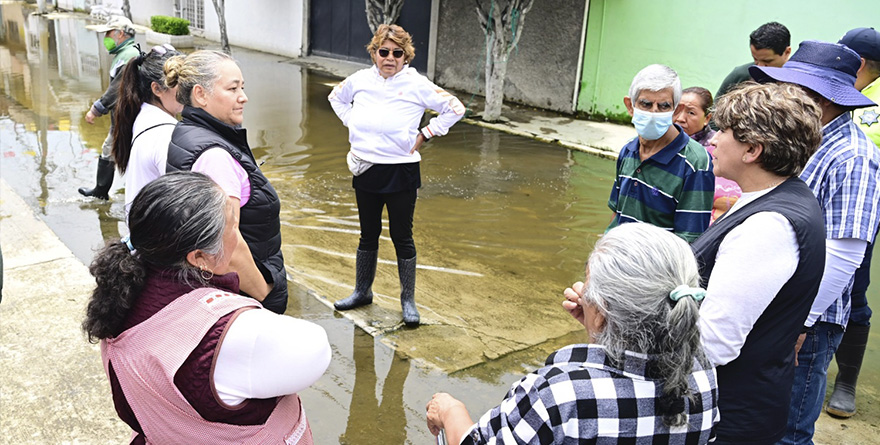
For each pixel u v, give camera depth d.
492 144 9.07
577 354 1.48
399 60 3.71
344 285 4.67
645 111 2.71
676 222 2.85
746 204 1.90
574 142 9.20
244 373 1.47
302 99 11.52
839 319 2.49
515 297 4.65
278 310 2.59
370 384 3.49
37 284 4.16
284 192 6.68
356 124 3.80
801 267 1.78
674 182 2.81
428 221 6.11
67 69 13.14
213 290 1.53
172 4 20.67
